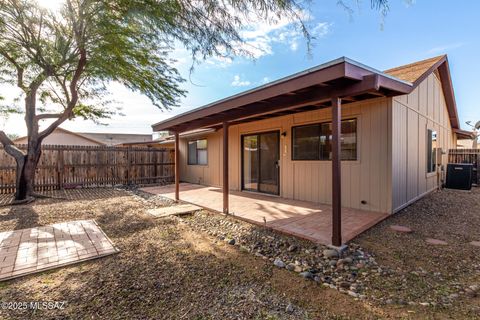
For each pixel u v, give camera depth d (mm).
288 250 3262
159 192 8367
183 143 11977
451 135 10852
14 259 2957
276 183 6973
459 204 5855
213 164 9914
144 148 11070
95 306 2072
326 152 5680
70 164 9250
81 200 6914
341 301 2145
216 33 3143
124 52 5762
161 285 2416
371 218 4496
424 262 2871
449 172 8430
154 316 1947
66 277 2566
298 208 5398
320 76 3010
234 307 2066
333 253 3047
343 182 5469
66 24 5254
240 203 6113
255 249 3340
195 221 4770
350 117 5273
